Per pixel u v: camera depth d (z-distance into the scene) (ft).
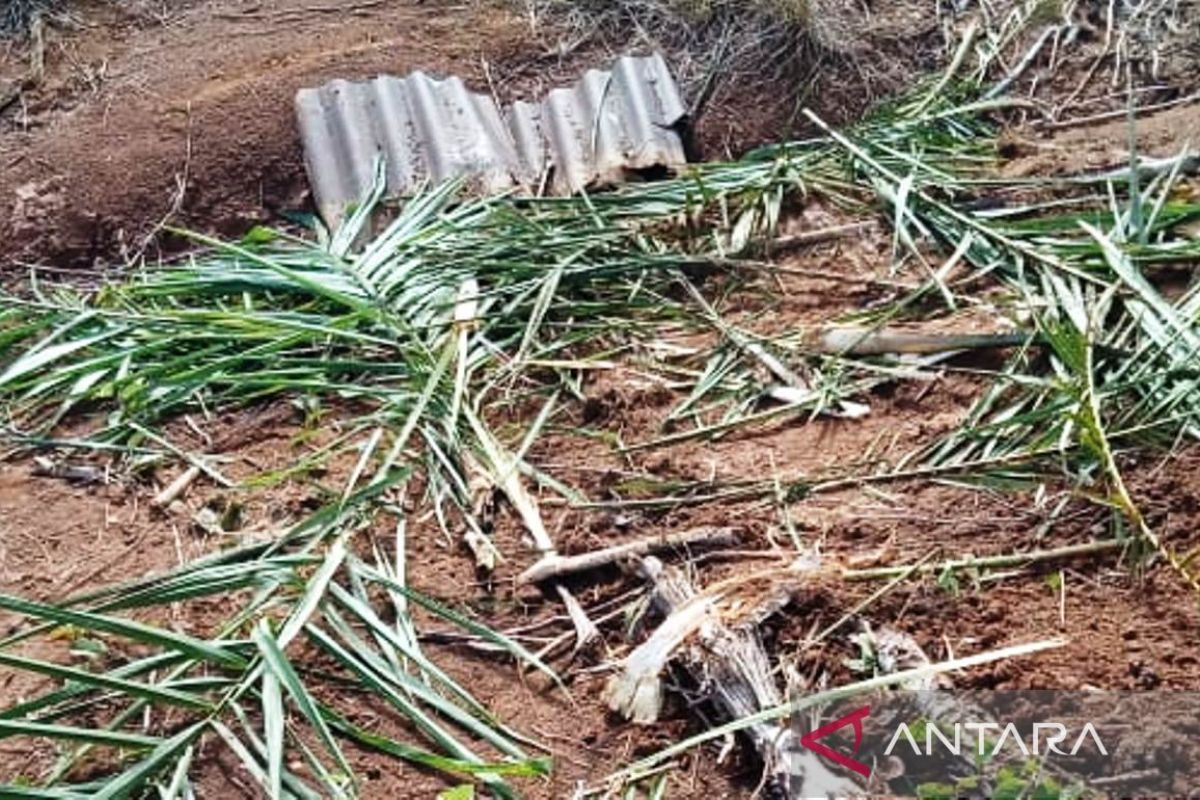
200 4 16.48
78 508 11.78
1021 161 14.64
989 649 10.59
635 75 15.55
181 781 9.80
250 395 12.46
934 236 13.75
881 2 16.38
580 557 11.19
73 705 10.36
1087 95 15.51
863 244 13.88
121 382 12.35
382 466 11.69
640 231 13.85
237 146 15.21
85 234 14.75
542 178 14.97
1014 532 11.28
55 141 15.24
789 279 13.58
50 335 12.87
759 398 12.46
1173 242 13.25
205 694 10.27
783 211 14.21
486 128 15.19
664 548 11.19
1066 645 10.56
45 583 11.27
